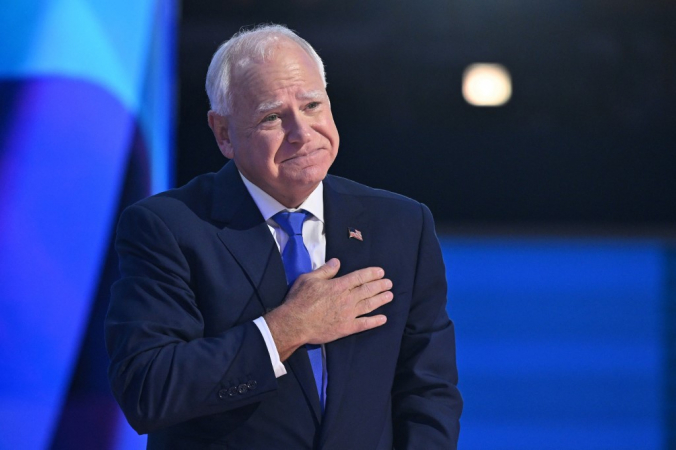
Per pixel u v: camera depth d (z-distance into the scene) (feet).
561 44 94.07
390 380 18.21
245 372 16.74
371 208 19.56
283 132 17.63
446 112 94.07
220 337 17.01
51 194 30.78
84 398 30.55
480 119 94.63
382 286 17.94
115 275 31.78
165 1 38.81
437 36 93.20
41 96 30.99
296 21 91.25
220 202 18.69
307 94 17.66
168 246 17.78
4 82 30.68
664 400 42.01
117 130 33.04
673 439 37.63
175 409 16.49
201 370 16.57
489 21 93.04
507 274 66.03
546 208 87.71
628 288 61.11
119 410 30.71
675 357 47.34
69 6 31.71
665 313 54.95
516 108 95.04
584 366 46.39
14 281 30.07
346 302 17.49
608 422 39.55
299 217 18.65
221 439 17.31
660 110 93.61
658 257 71.92
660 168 87.81
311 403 17.37
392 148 87.04
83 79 31.78
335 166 86.99
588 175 87.76
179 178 75.46
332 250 18.65
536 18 93.35
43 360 30.27
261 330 16.97
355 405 17.60
